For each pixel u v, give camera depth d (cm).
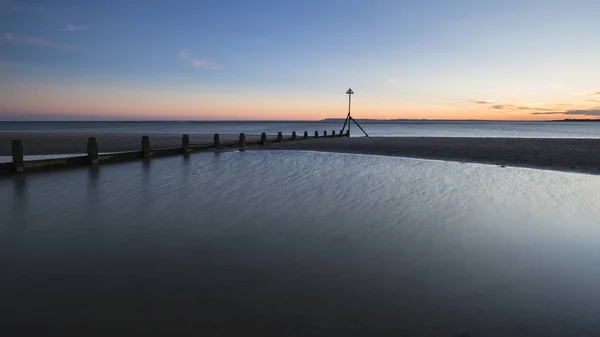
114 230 542
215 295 332
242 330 273
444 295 334
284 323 283
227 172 1154
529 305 315
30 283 357
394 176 1067
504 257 434
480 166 1293
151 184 938
